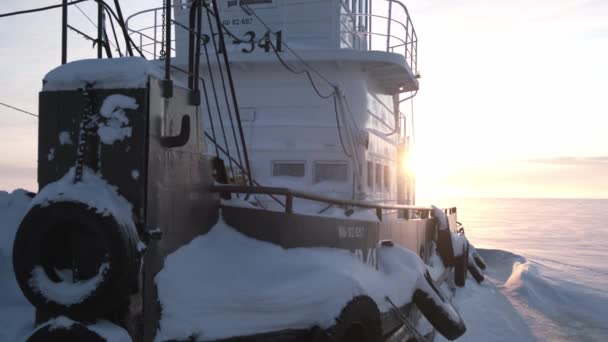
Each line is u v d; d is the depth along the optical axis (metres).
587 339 9.63
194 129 4.19
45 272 3.34
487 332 9.07
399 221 7.88
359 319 4.46
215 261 4.09
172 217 3.77
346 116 8.87
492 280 16.05
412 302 6.64
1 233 4.31
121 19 4.57
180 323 3.55
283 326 4.00
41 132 3.53
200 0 4.32
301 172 8.70
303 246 4.64
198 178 4.20
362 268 5.42
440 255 11.98
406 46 10.23
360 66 9.02
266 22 9.49
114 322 3.29
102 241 3.19
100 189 3.34
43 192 3.36
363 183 8.60
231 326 3.76
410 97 11.88
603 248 31.59
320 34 9.37
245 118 8.99
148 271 3.47
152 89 3.47
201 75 9.30
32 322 3.68
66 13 4.15
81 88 3.47
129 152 3.40
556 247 32.19
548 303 12.64
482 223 65.75
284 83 9.05
